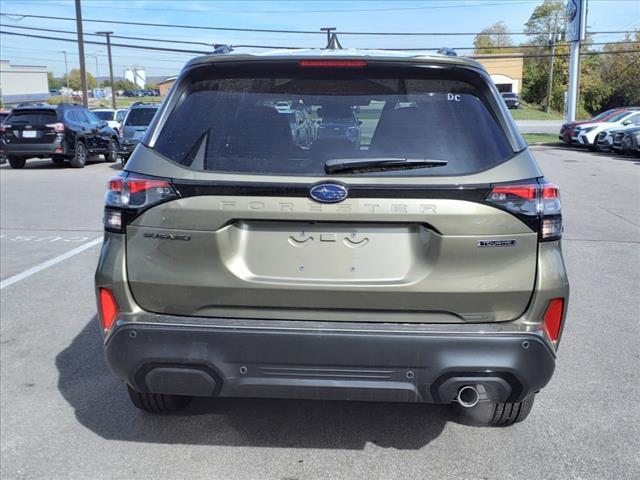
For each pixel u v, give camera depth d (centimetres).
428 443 331
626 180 1501
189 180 267
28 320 525
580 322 514
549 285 265
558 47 7994
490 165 268
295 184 261
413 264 266
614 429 344
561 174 1636
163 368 272
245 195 263
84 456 320
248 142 277
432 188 258
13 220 987
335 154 272
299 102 285
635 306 555
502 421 341
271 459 316
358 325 265
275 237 268
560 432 342
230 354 265
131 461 315
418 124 278
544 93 8275
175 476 302
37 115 1833
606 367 426
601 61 8094
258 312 271
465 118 281
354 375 265
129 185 274
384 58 285
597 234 864
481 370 261
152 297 274
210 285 268
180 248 269
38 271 683
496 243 262
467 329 262
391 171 265
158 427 348
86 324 516
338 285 265
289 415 361
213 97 291
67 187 1399
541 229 265
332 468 308
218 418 358
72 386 401
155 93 10181
